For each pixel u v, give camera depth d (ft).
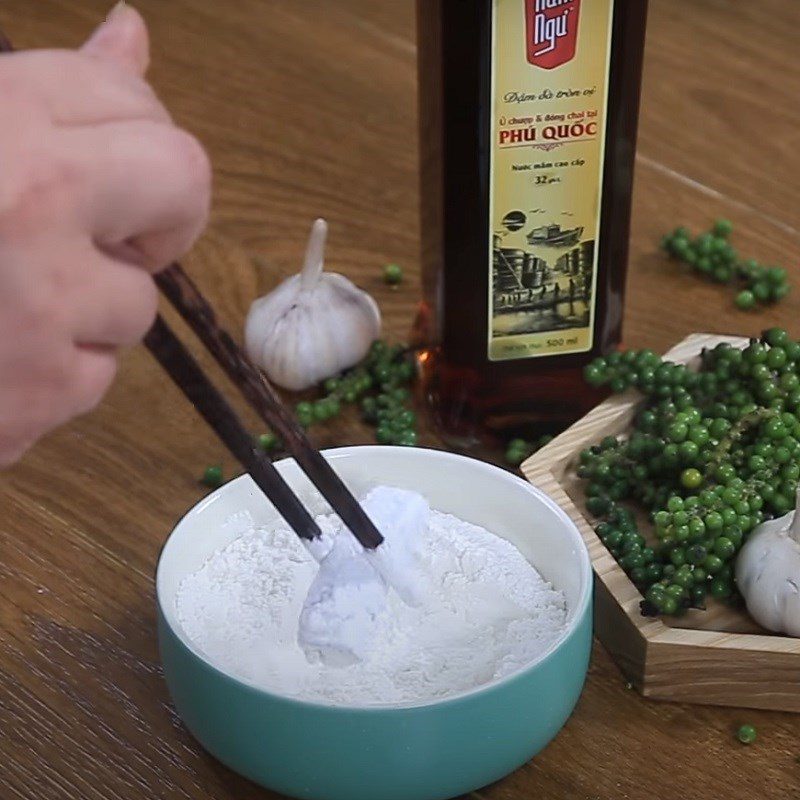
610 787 2.09
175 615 2.09
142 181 1.62
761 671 2.15
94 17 3.52
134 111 1.65
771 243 2.90
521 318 2.49
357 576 2.04
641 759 2.12
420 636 2.12
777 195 3.02
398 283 2.83
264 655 2.10
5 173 1.58
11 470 2.49
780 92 3.30
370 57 3.43
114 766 2.12
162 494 2.46
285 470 2.25
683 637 2.15
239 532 2.25
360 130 3.21
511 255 2.45
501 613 2.16
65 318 1.63
